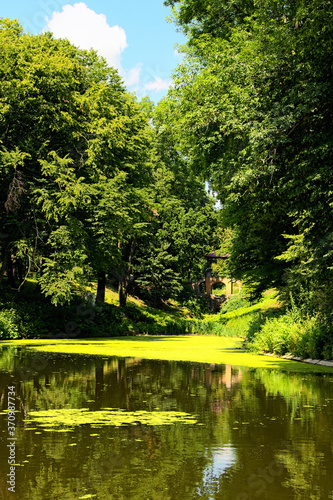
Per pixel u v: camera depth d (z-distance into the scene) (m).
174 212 61.22
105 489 3.77
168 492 3.72
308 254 17.41
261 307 43.56
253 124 11.69
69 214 25.50
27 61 24.16
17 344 23.23
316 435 5.50
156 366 13.26
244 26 23.86
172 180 53.53
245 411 6.89
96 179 28.73
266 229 24.39
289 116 10.70
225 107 16.27
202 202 70.75
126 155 34.94
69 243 24.97
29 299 33.53
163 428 5.82
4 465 4.35
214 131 20.30
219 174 20.53
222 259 70.00
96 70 31.94
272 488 3.81
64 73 24.84
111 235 28.33
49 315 32.59
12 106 23.77
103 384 9.47
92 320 36.50
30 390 8.57
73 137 26.34
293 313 18.08
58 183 24.66
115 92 34.00
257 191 12.22
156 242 57.38
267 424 6.07
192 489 3.78
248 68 13.05
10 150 24.70
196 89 21.97
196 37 27.77
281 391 8.82
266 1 14.49
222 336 39.56
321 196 11.21
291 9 13.90
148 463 4.43
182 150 26.03
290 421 6.24
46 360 14.46
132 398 7.92
